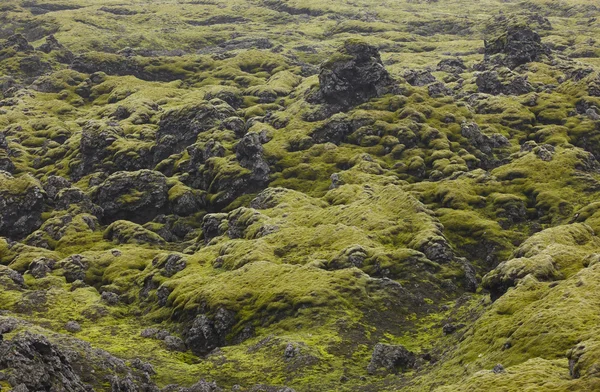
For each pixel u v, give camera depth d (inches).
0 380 3137.3
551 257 5036.9
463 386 3058.6
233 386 4613.7
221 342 5959.6
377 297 6117.1
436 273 6688.0
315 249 7367.1
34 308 6860.2
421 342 5300.2
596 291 3917.3
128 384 4210.1
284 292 6181.1
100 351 4658.0
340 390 4377.5
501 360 3614.7
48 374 3376.0
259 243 7583.7
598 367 2637.8
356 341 5329.7
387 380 4478.3
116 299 7352.4
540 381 2827.3
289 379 4640.8
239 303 6284.5
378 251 6939.0
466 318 5359.3
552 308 3870.6
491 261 7416.3
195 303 6476.4
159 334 6161.4
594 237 6077.8
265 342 5462.6
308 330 5575.8
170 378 4805.6
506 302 4434.1
